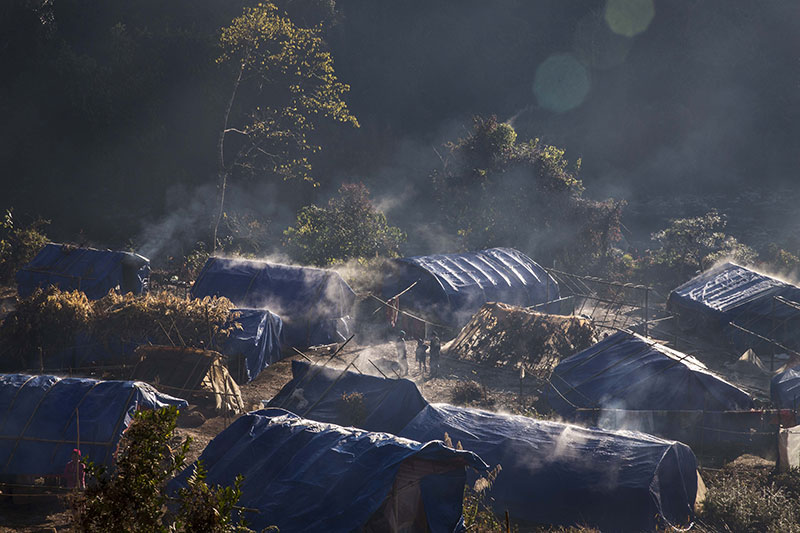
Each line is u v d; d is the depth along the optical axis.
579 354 27.53
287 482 15.87
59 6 68.06
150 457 6.86
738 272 38.53
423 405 21.52
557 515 17.61
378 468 15.50
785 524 17.17
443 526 15.28
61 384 19.73
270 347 30.31
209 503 6.92
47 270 37.16
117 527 6.57
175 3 68.31
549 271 41.06
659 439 18.70
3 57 62.28
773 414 23.16
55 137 62.91
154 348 26.14
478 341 32.22
